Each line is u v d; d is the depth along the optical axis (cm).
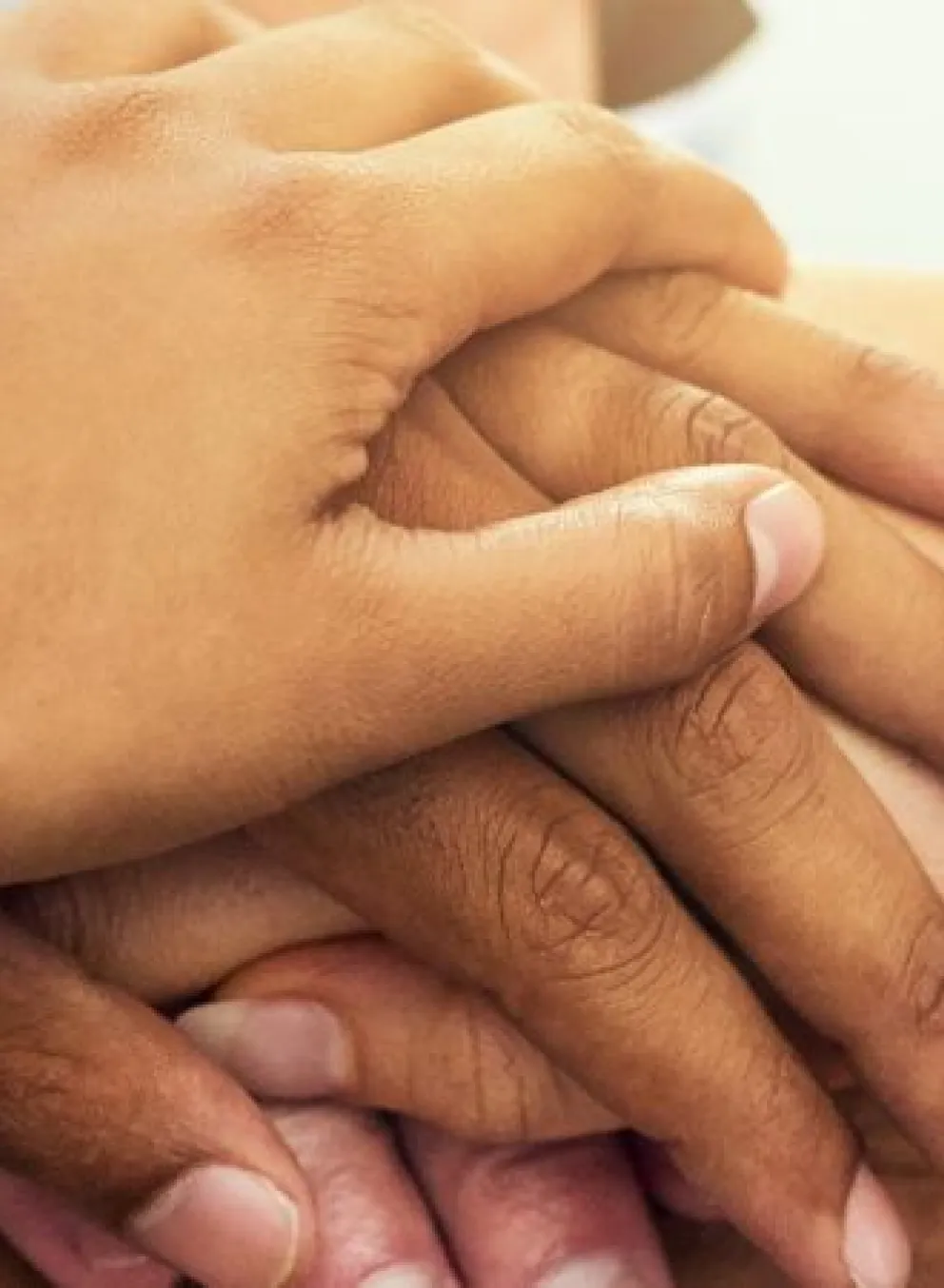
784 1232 33
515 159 34
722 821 33
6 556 32
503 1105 35
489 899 33
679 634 32
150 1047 33
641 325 37
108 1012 33
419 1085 35
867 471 36
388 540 32
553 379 35
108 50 38
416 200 33
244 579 32
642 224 36
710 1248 36
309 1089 35
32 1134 33
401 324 33
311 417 32
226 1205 32
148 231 33
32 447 32
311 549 32
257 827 34
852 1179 33
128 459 32
